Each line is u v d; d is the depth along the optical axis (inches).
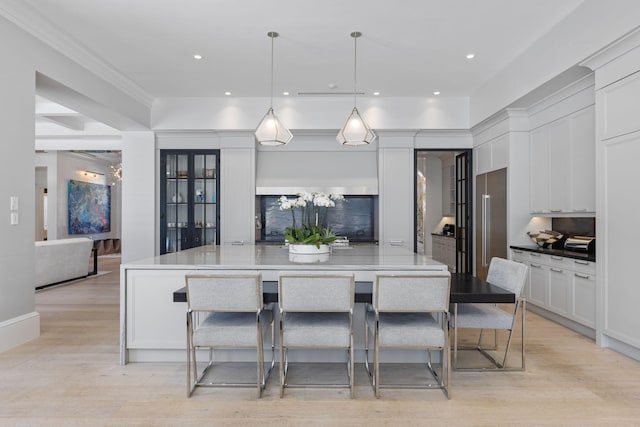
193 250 158.4
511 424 82.2
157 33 149.2
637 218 113.0
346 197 263.3
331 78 197.5
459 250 262.8
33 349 126.9
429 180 342.0
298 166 251.1
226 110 231.6
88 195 414.6
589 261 136.3
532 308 178.5
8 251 126.0
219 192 244.7
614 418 84.4
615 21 115.5
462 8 132.7
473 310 114.3
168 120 232.4
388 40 155.9
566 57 138.2
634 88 113.2
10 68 125.4
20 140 129.9
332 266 112.5
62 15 135.1
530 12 135.7
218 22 141.3
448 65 181.8
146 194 240.1
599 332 129.4
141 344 115.2
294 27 145.1
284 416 85.7
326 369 112.3
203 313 115.0
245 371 110.3
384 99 230.4
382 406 90.3
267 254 141.8
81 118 257.8
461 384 101.8
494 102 195.3
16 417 84.6
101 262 364.5
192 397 94.4
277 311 116.7
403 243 240.4
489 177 215.8
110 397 94.1
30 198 134.3
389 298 91.7
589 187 149.2
